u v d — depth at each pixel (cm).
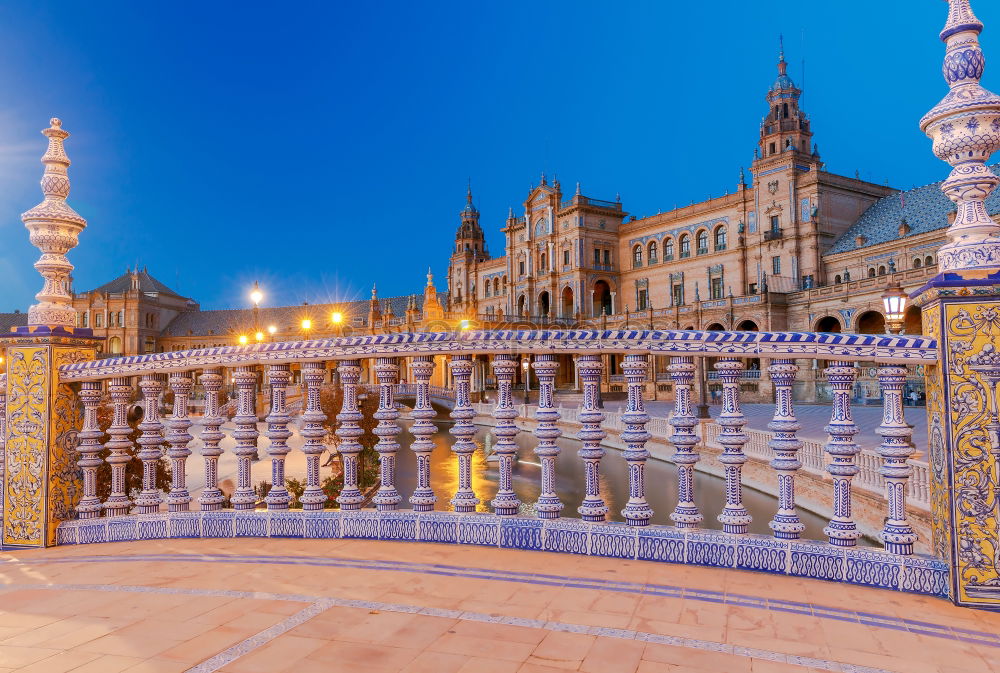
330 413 2781
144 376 633
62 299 650
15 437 629
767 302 5488
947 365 423
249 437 605
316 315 11556
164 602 421
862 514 1441
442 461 3059
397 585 447
